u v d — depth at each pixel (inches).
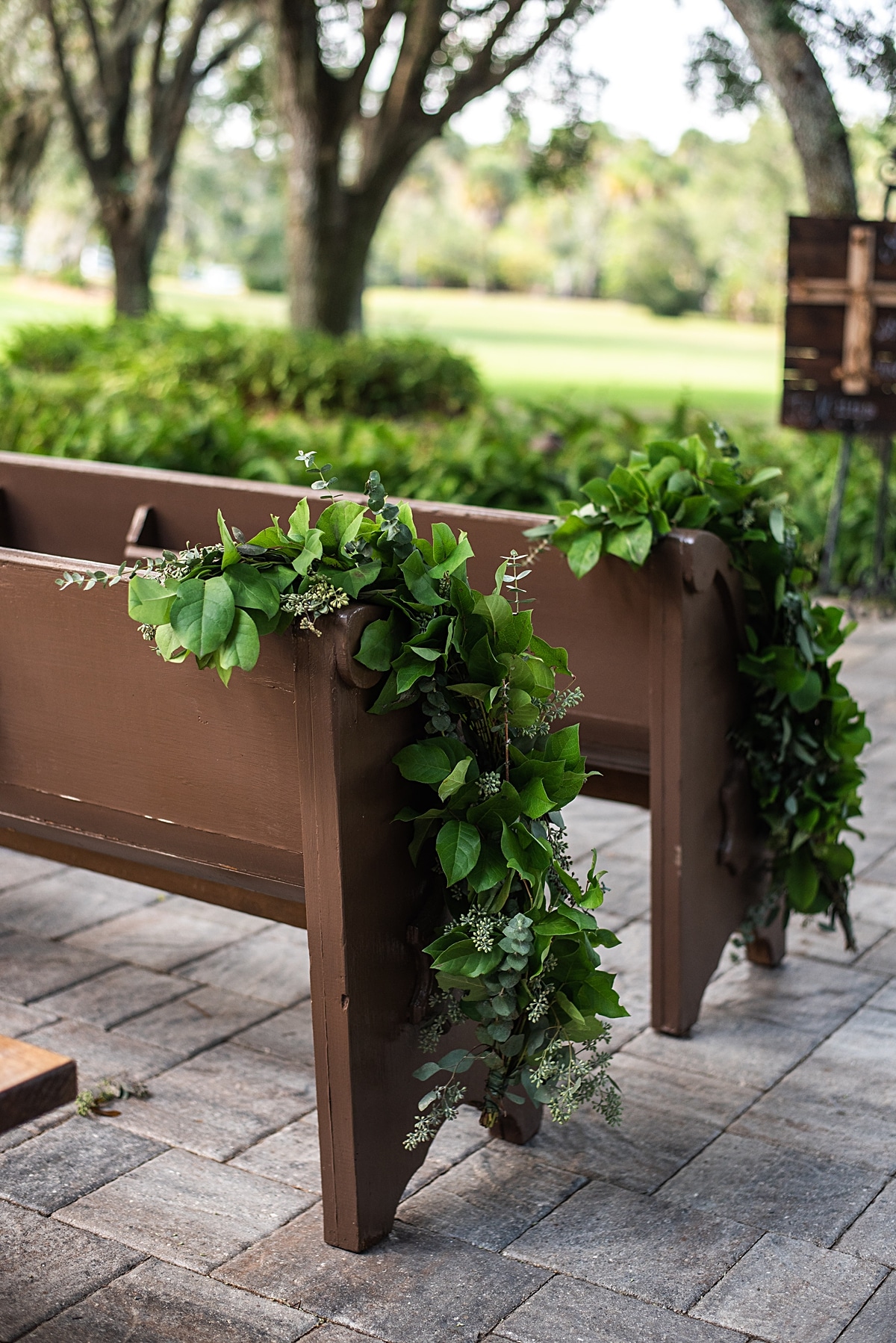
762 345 1600.6
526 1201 94.6
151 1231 90.6
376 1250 88.9
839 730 119.8
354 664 79.0
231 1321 81.6
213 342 498.3
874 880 151.6
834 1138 102.4
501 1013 84.4
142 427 281.3
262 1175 97.5
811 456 329.7
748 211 2133.4
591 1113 106.1
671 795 111.1
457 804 84.7
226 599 76.5
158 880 104.6
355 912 83.7
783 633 115.4
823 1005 123.8
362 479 264.2
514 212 2406.5
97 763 94.5
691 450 115.1
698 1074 111.7
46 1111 60.9
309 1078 110.9
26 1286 84.5
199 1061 113.0
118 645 90.1
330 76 512.7
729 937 121.1
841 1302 83.9
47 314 1369.3
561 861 87.7
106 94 678.5
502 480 262.2
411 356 492.4
